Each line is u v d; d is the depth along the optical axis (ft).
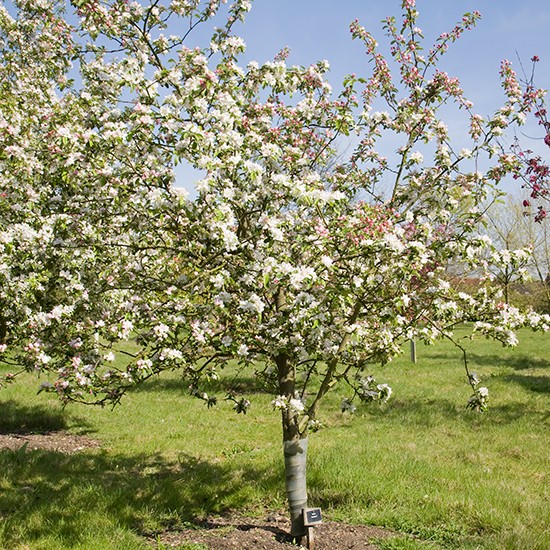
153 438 26.37
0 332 20.48
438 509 16.66
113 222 16.94
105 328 15.89
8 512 16.78
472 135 16.47
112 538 14.94
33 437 26.32
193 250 14.56
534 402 33.14
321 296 14.17
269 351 14.32
